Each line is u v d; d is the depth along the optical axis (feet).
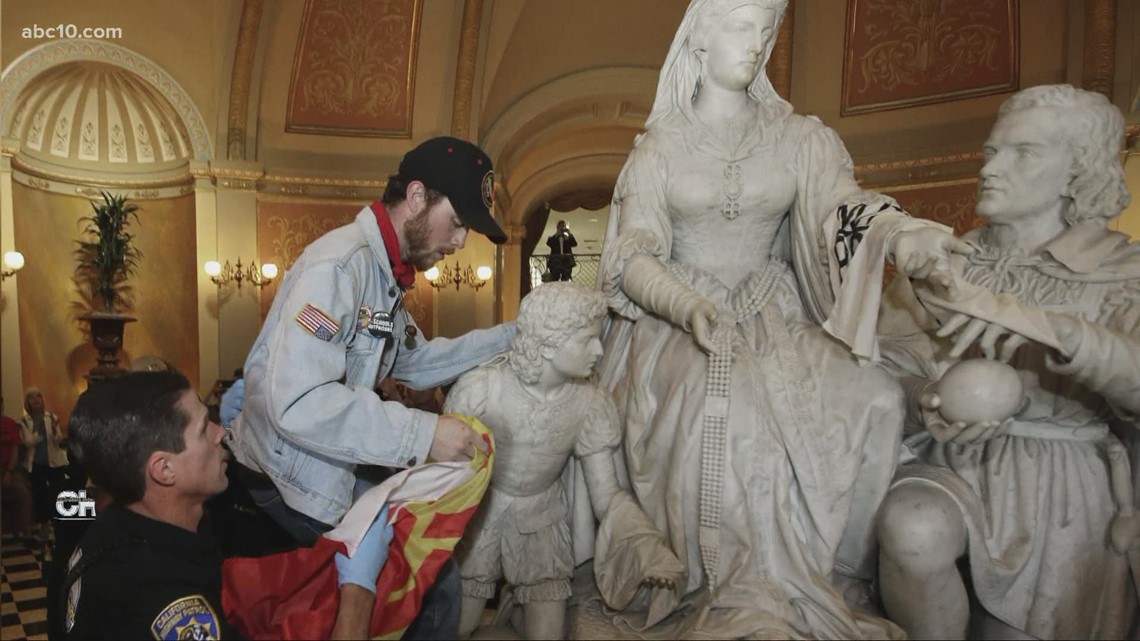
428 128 26.37
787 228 4.95
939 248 3.50
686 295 4.04
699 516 3.89
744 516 3.81
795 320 4.56
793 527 3.90
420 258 4.33
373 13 25.14
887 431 3.87
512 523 4.06
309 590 3.27
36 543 14.52
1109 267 3.84
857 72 23.24
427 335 26.81
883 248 3.81
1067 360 3.46
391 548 3.45
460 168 4.11
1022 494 3.85
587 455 4.16
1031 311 3.46
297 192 25.76
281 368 3.53
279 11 24.40
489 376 4.00
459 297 26.96
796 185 4.62
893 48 22.68
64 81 24.50
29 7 22.67
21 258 21.86
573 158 38.50
